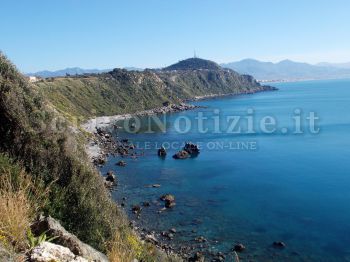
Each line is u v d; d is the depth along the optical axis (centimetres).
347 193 4147
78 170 979
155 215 3588
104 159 6309
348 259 2648
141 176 5197
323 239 2978
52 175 908
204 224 3347
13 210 620
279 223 3341
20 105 930
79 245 682
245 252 2792
